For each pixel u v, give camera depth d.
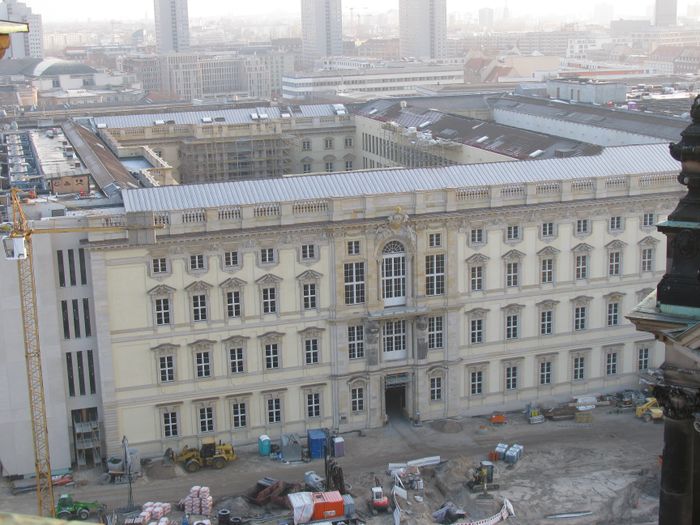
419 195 127.19
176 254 120.12
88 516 109.06
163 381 122.50
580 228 135.12
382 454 124.06
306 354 127.56
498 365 135.50
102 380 119.88
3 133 199.50
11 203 119.38
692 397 34.03
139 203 123.38
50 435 118.81
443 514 107.00
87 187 136.00
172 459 122.44
